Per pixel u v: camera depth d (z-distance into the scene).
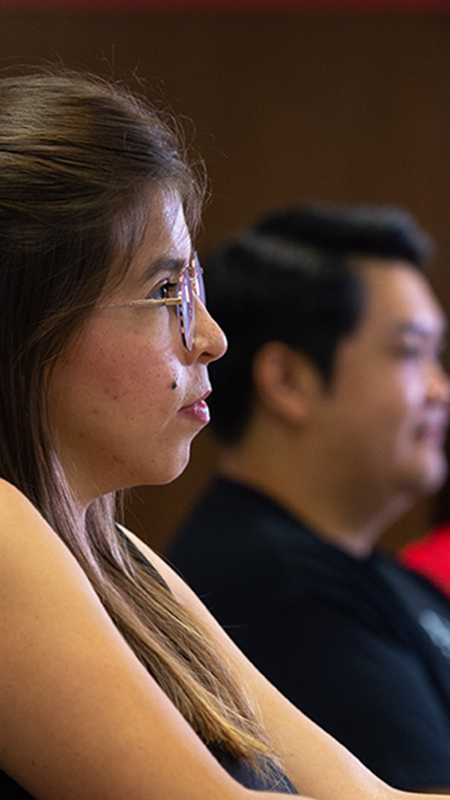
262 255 4.32
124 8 8.60
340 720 3.40
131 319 1.92
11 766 1.65
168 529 8.69
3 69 2.43
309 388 4.21
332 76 8.94
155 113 2.13
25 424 1.89
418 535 8.68
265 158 8.88
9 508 1.73
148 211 1.92
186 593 2.41
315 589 3.66
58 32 8.52
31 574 1.67
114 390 1.91
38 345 1.88
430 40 8.96
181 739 1.62
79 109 1.93
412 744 3.39
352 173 8.97
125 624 1.97
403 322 4.29
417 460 4.32
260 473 4.19
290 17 8.86
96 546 2.16
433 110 8.99
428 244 4.54
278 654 3.53
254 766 1.96
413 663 3.72
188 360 2.00
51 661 1.62
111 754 1.59
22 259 1.86
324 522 4.21
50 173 1.87
